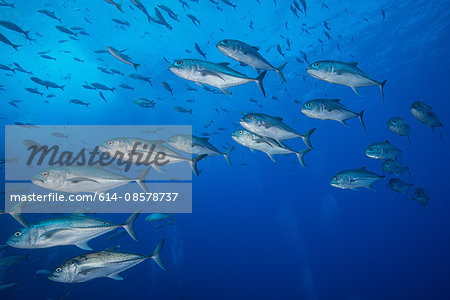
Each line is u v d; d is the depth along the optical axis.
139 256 3.77
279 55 24.78
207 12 20.06
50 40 24.11
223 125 42.00
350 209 53.88
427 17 22.98
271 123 4.19
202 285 22.95
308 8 19.80
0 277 14.54
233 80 4.15
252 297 20.59
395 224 41.47
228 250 35.09
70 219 3.68
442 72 36.22
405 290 18.95
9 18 20.92
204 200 83.94
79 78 31.31
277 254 31.06
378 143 5.90
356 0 19.59
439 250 25.91
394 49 27.53
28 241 3.47
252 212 57.25
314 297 20.02
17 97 34.91
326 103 4.21
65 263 3.37
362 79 4.08
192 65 4.06
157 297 19.55
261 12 20.23
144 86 31.92
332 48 24.78
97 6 19.53
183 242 37.47
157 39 23.44
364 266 24.44
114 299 17.89
